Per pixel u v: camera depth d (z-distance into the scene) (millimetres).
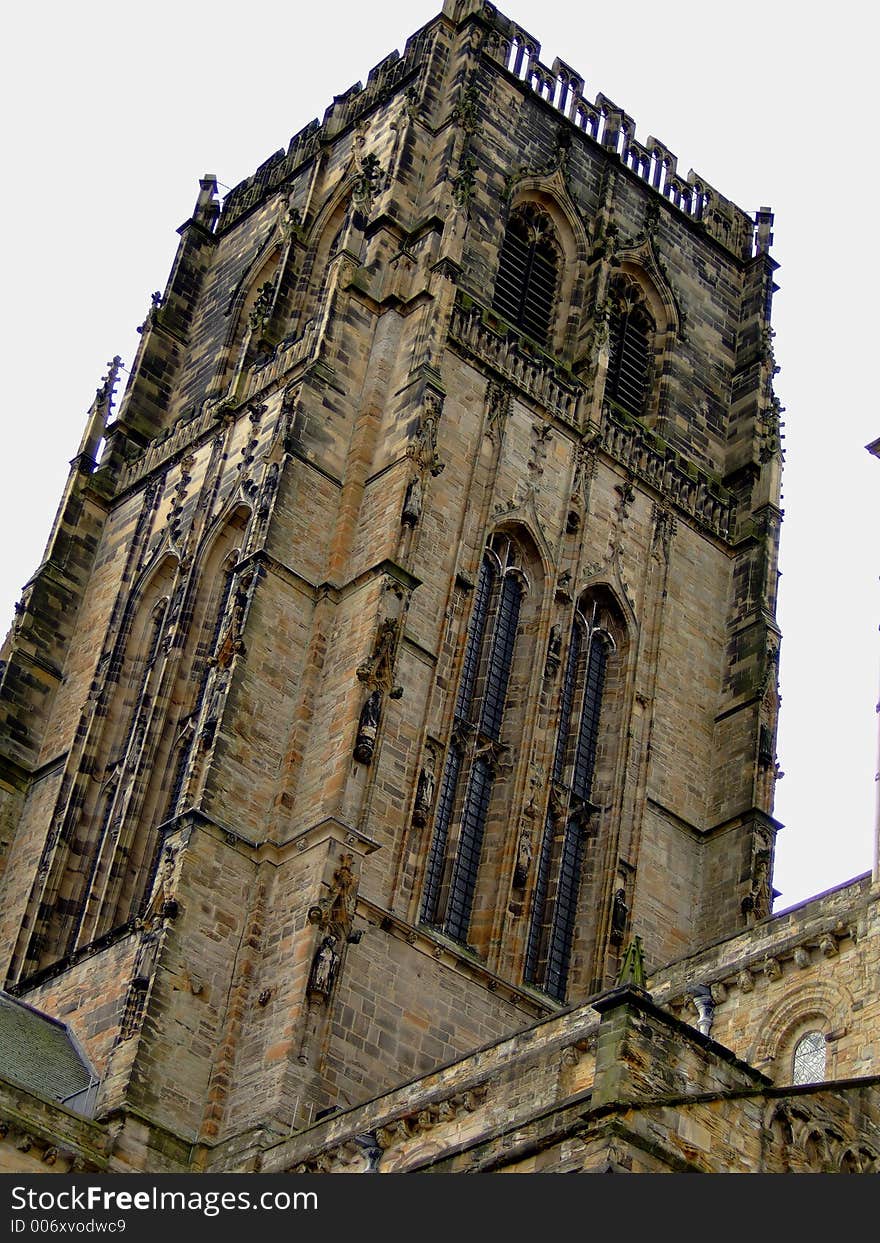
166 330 155500
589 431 138625
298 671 120000
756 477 147250
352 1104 106812
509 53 152375
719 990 92438
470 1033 114062
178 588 133125
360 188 139500
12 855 132500
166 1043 105938
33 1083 106000
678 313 152125
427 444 126438
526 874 122750
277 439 127938
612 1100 70312
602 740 132500
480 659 128375
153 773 125875
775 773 135000
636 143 157875
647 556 139250
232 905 111375
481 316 136750
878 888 87875
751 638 139750
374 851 114000
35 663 139750
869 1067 84375
